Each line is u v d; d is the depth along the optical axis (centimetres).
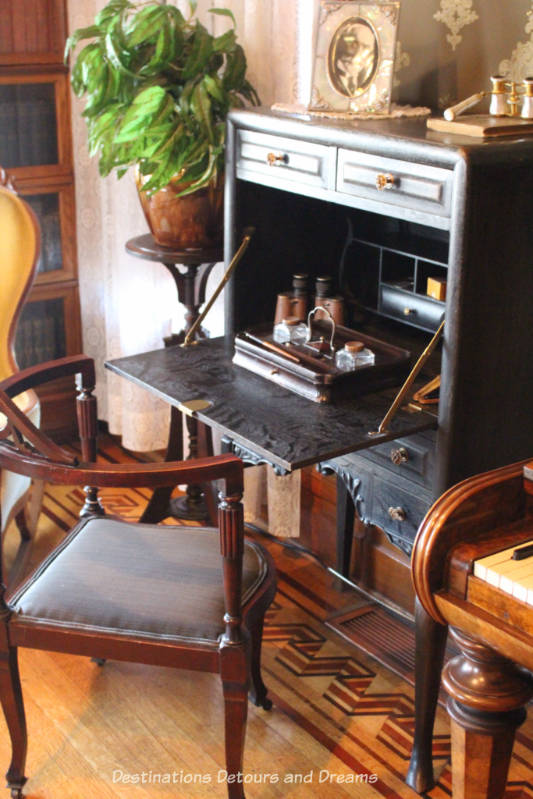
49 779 227
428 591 162
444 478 203
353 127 214
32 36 359
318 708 251
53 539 329
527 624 149
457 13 238
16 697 214
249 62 301
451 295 192
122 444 397
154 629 201
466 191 185
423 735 220
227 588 194
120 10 281
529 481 168
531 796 220
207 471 187
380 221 260
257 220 257
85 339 402
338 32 231
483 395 202
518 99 218
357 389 222
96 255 387
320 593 301
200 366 243
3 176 321
